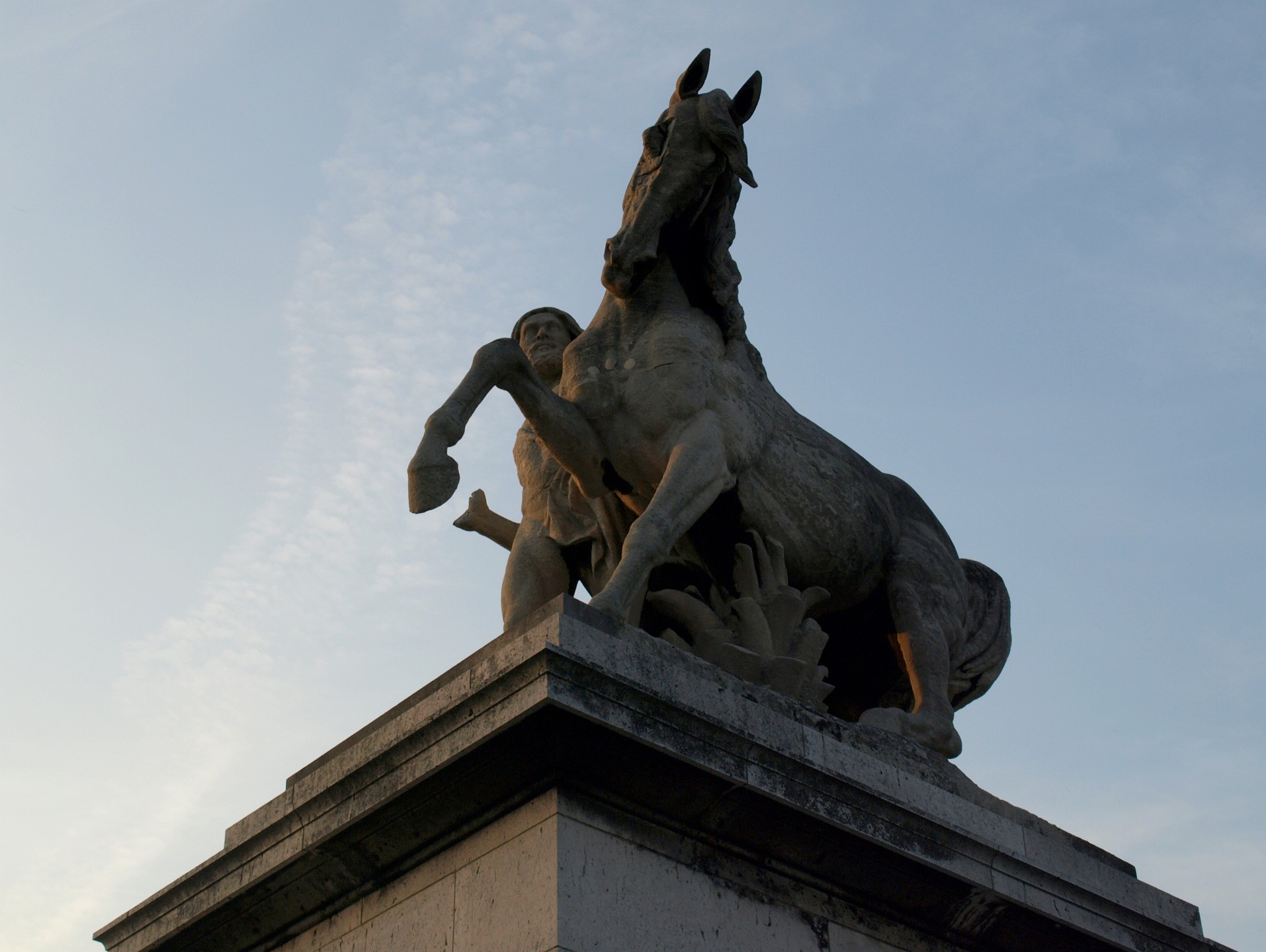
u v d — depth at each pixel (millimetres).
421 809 4594
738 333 6078
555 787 4367
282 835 4941
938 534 6652
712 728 4523
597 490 5797
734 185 6102
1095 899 5375
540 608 4715
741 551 5820
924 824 4945
